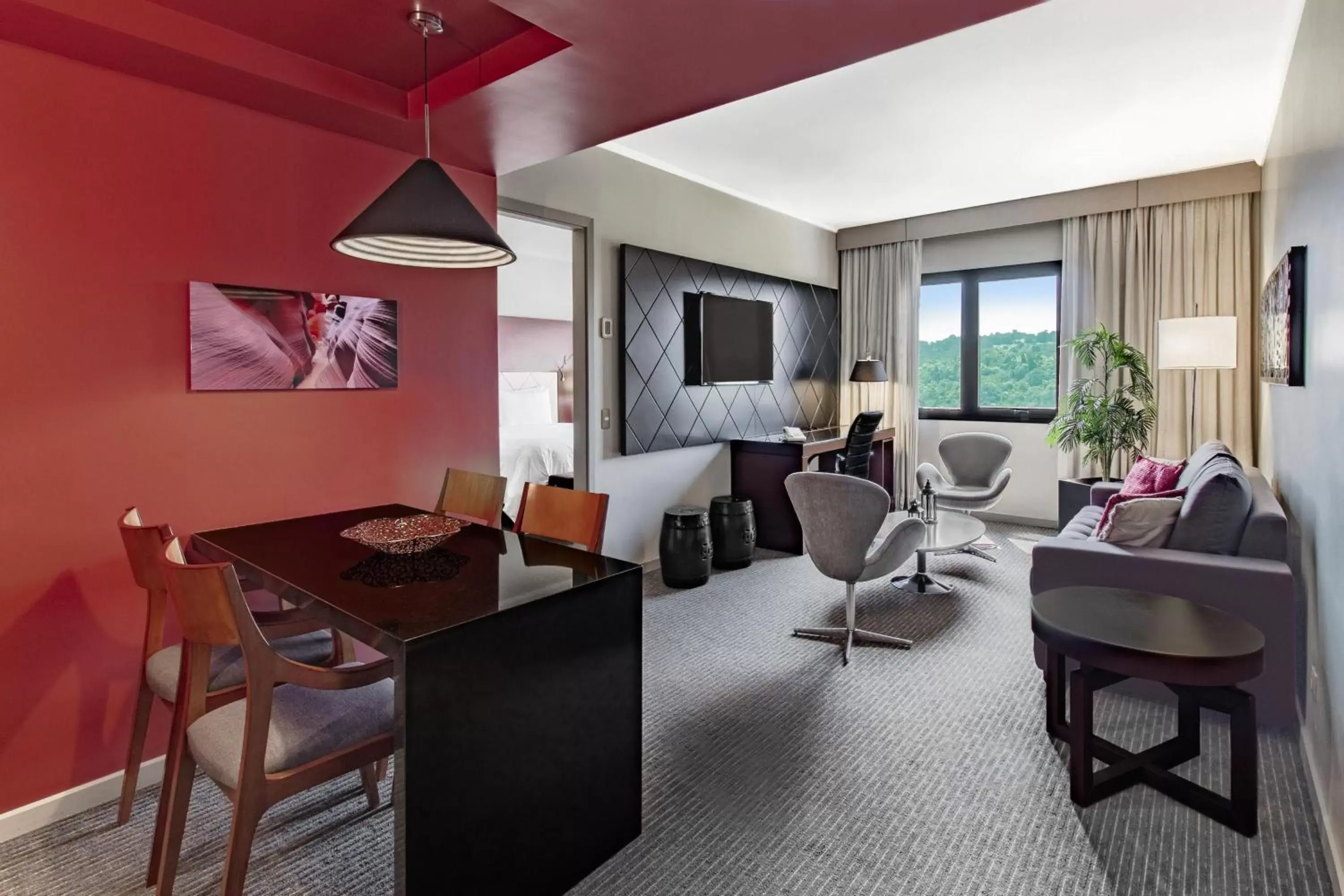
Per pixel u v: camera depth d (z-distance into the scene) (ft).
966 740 8.23
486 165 10.32
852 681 9.87
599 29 6.38
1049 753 7.93
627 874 6.06
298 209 8.69
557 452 18.85
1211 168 16.12
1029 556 16.57
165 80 7.45
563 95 7.85
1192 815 6.76
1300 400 8.87
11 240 6.68
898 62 10.65
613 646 6.22
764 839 6.50
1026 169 16.12
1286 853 6.21
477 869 5.25
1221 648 6.35
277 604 8.59
